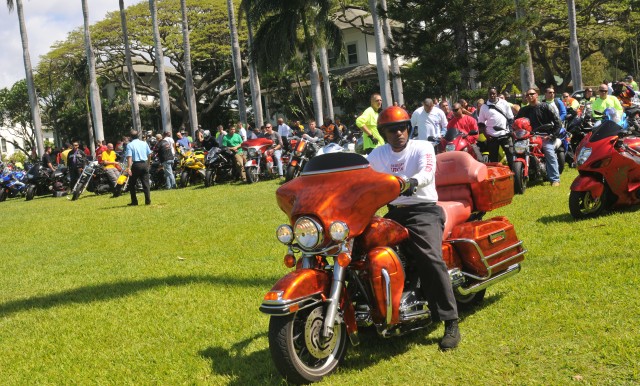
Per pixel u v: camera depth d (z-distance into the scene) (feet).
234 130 73.56
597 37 145.79
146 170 58.13
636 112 50.19
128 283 27.40
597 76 195.83
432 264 16.81
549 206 35.35
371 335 18.56
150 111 194.39
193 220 44.42
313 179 16.28
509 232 20.15
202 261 30.58
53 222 50.96
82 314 23.38
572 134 51.88
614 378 14.26
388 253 16.17
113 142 195.00
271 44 103.35
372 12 97.25
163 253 33.81
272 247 32.40
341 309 16.05
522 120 41.52
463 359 16.19
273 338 15.15
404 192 16.58
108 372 17.62
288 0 101.81
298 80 154.92
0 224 53.26
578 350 15.83
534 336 17.08
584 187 30.27
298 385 15.52
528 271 23.03
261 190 59.82
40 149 142.20
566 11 137.49
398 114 17.72
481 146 44.47
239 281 26.02
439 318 16.98
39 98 216.13
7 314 24.31
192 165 74.33
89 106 193.06
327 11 102.99
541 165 44.04
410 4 84.23
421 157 17.61
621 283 20.22
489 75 84.58
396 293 16.20
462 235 18.92
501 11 83.25
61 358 19.02
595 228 28.53
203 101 195.31
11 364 18.95
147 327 21.15
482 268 18.88
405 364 16.25
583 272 21.84
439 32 85.92
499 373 15.20
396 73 92.53
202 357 18.17
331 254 15.60
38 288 28.35
